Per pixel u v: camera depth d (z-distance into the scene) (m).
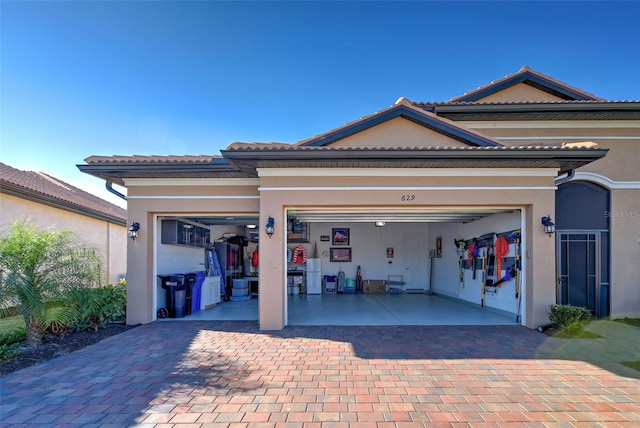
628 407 3.75
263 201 7.44
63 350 5.94
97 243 13.24
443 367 4.98
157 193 8.27
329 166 7.30
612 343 6.24
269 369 4.93
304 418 3.51
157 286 8.70
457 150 6.52
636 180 8.67
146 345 6.22
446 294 13.15
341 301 11.98
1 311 5.86
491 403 3.84
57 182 14.98
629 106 8.16
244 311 9.84
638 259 8.55
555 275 7.96
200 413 3.63
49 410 3.71
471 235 11.21
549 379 4.53
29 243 6.18
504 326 7.64
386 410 3.68
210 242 11.95
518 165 7.18
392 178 7.44
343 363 5.16
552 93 9.81
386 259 15.05
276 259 7.42
